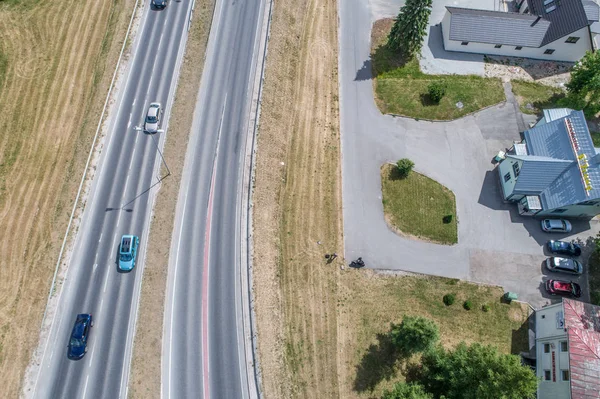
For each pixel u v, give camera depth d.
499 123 65.38
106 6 66.94
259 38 65.12
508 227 58.19
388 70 69.00
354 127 63.91
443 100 66.69
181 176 54.75
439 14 75.19
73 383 43.56
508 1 76.12
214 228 52.31
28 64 61.84
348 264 54.78
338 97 66.12
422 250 56.25
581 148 56.53
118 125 57.03
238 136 57.91
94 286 47.97
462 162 62.34
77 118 58.12
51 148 55.88
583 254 57.00
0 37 63.66
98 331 45.84
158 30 64.25
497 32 69.19
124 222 51.44
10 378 43.41
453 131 64.56
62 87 60.25
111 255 49.56
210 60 62.69
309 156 60.41
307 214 56.50
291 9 70.62
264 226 53.78
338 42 70.81
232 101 60.09
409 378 49.41
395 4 75.50
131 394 43.59
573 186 55.25
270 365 46.78
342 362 49.12
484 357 43.69
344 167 60.81
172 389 44.41
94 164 54.44
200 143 57.00
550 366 48.09
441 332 51.72
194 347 46.38
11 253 49.28
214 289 49.22
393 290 53.75
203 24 65.38
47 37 64.06
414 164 60.88
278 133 60.28
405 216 58.16
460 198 59.78
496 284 54.88
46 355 44.47
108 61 61.62
